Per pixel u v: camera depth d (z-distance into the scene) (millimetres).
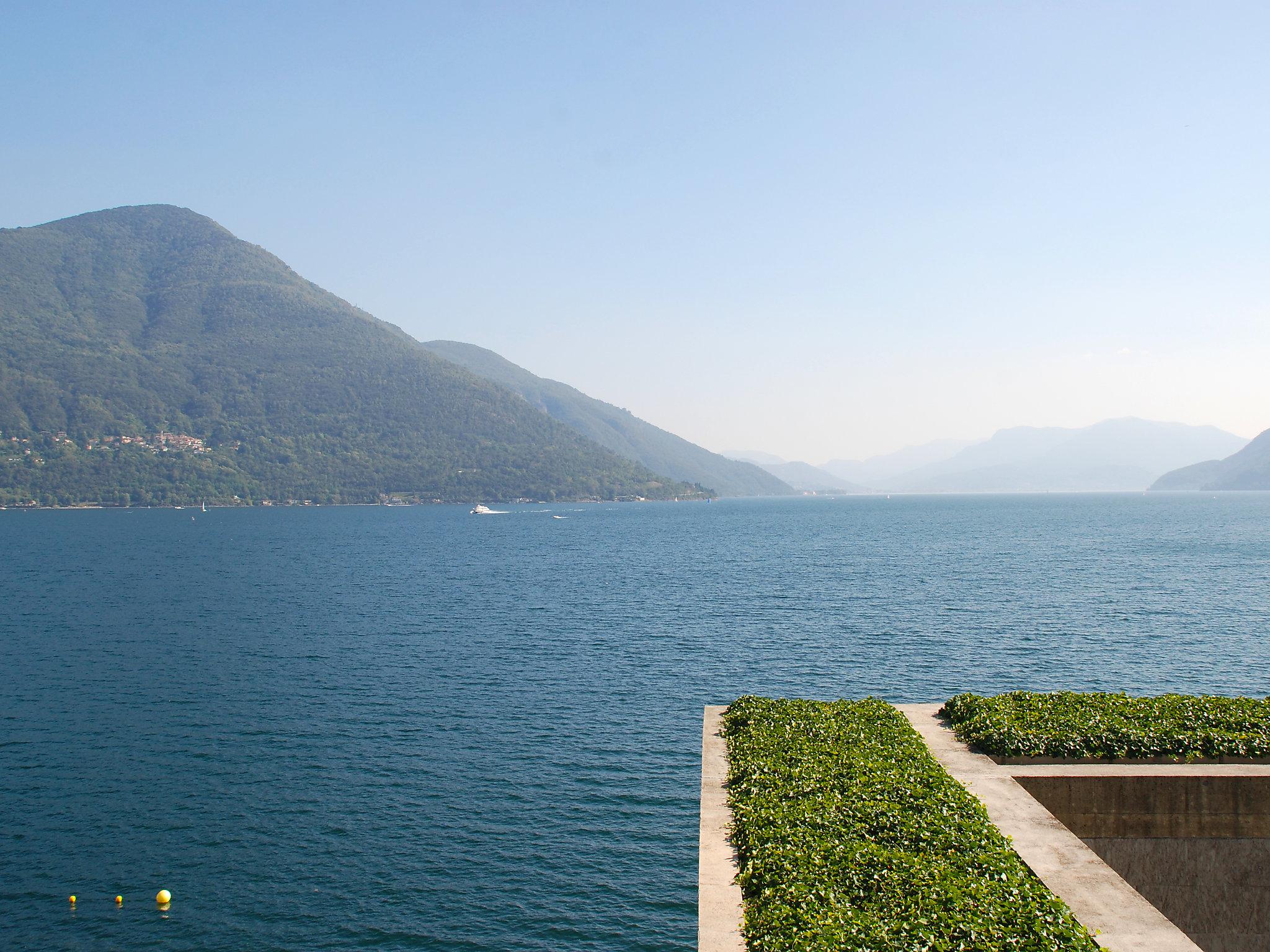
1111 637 49875
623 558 110000
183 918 20672
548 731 33031
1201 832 12266
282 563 103625
